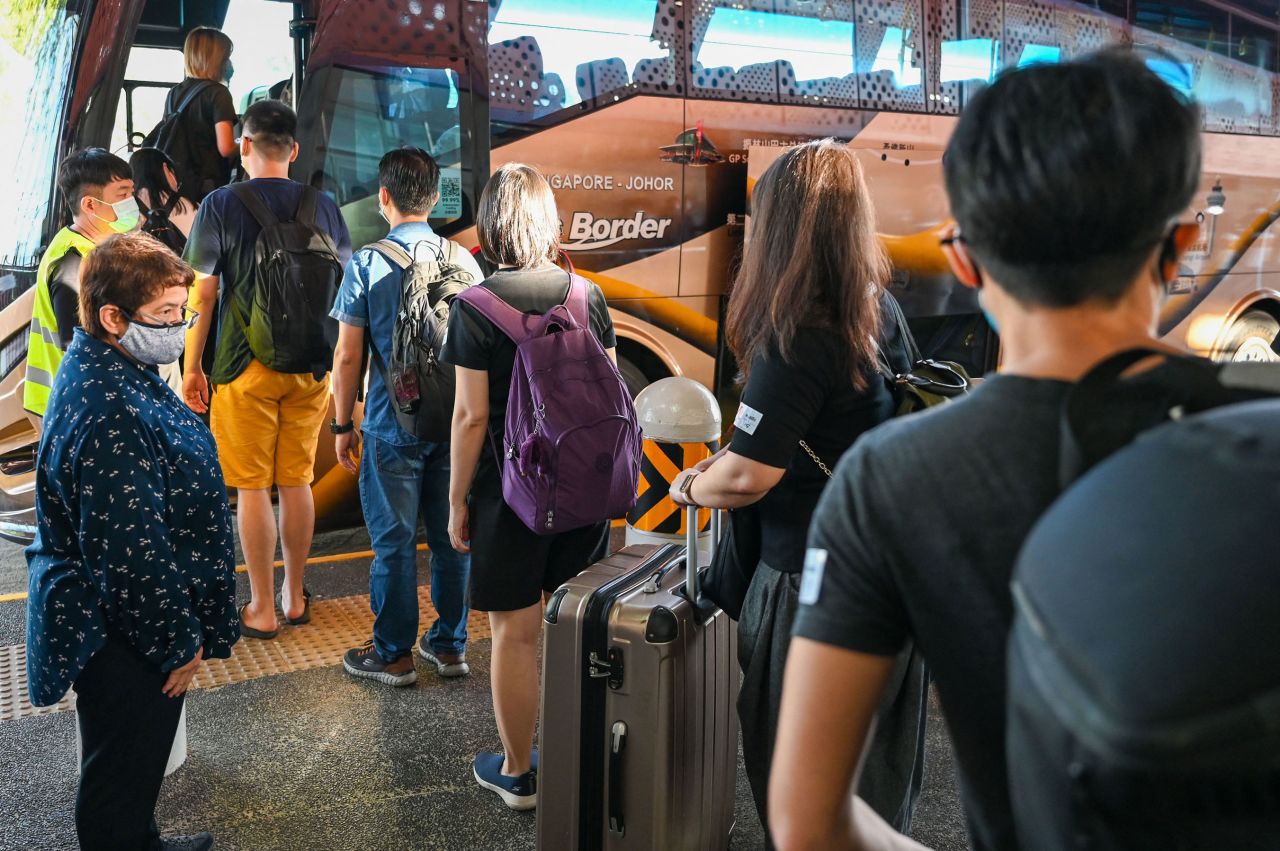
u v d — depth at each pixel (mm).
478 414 2906
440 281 3621
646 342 5891
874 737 2205
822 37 6156
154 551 2330
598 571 2713
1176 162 862
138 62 4773
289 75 4984
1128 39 7234
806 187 2037
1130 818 655
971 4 6629
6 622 4559
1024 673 724
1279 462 677
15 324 4898
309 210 4250
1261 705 614
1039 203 870
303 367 4203
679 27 5750
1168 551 664
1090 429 821
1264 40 7777
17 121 4785
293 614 4645
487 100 5336
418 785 3371
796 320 2018
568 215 5562
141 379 2426
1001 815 921
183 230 4918
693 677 2521
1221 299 7961
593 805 2549
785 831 1011
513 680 3148
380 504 3920
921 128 6551
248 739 3650
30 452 5082
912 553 915
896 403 2186
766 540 2234
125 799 2482
